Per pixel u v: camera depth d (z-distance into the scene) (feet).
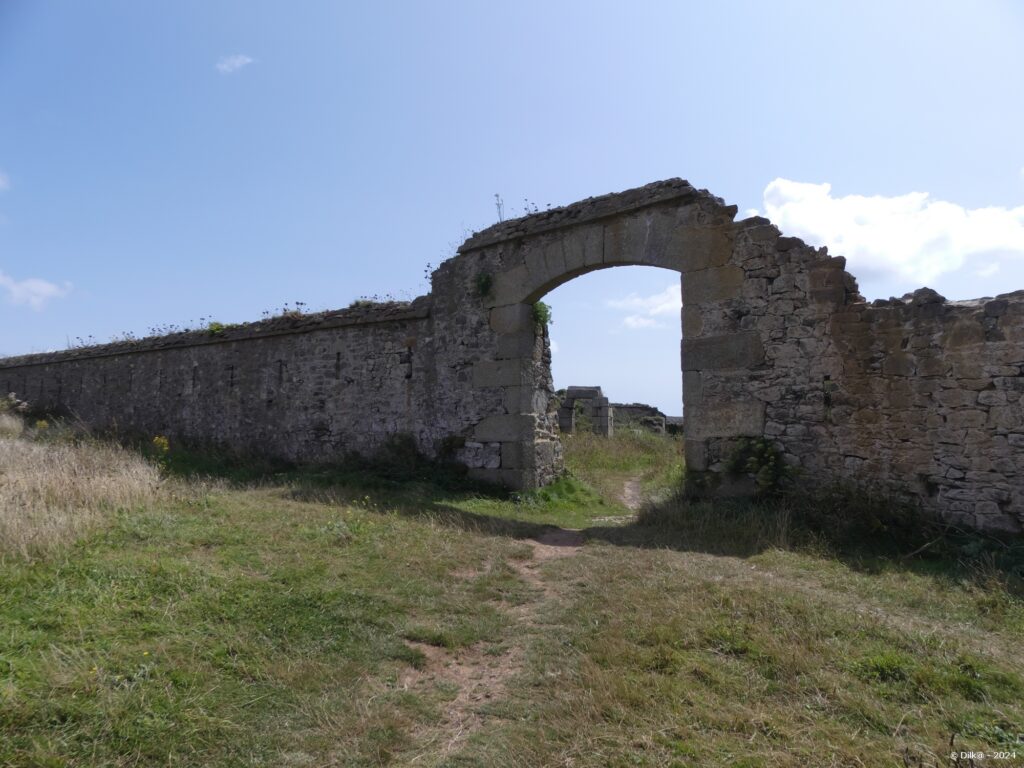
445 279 32.96
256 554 15.61
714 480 24.03
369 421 34.78
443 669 11.37
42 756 7.34
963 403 19.56
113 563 13.21
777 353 23.22
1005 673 10.31
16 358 60.18
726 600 13.56
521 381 30.01
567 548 20.35
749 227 24.12
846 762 8.02
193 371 43.70
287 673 10.27
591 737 8.72
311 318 37.58
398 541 18.48
